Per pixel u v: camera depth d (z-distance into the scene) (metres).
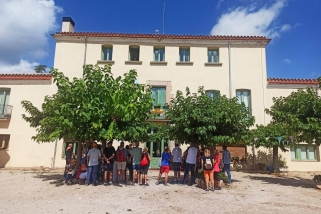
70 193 8.61
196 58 18.86
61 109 9.55
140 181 10.38
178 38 18.98
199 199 8.01
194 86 18.44
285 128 12.14
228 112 10.42
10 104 17.97
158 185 10.34
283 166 17.38
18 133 17.59
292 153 17.78
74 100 9.87
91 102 9.82
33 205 7.01
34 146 17.45
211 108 10.48
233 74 18.61
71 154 11.39
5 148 17.56
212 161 9.59
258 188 10.34
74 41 18.94
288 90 18.44
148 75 18.53
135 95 10.33
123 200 7.69
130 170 11.40
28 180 11.46
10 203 7.23
